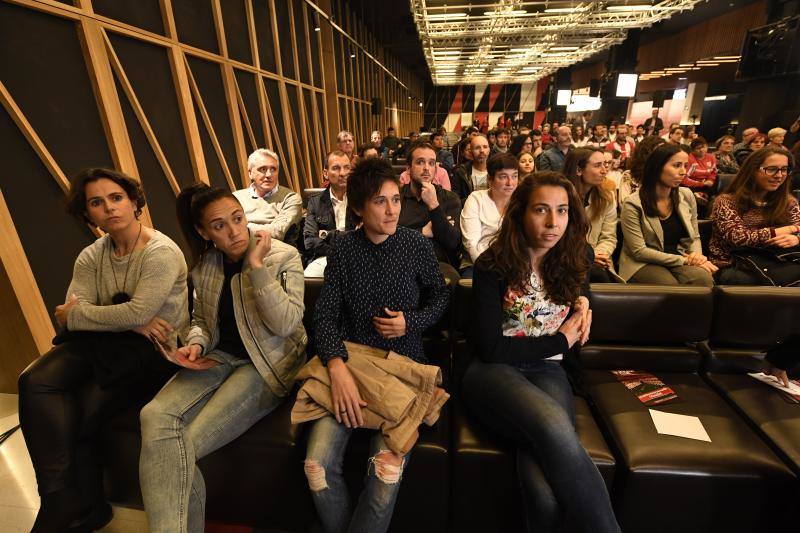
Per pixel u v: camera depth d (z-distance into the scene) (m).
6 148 2.06
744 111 7.34
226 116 4.29
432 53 12.03
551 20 8.64
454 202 2.82
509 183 2.31
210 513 1.40
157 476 1.14
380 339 1.38
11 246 2.00
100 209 1.40
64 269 2.32
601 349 1.62
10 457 1.69
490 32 9.32
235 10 4.49
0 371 2.10
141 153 3.01
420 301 1.50
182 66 3.46
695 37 10.82
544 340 1.35
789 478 1.14
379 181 1.24
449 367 1.75
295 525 1.39
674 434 1.26
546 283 1.39
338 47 8.30
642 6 7.62
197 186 1.42
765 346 1.54
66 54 2.43
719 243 2.41
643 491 1.18
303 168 6.39
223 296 1.44
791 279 2.09
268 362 1.38
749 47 7.03
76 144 2.47
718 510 1.18
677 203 2.30
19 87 2.16
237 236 1.33
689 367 1.60
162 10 3.26
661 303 1.55
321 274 2.28
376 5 9.09
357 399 1.21
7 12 2.10
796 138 5.76
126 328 1.41
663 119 17.31
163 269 1.45
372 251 1.35
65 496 1.27
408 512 1.32
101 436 1.38
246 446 1.30
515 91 22.12
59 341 1.44
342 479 1.21
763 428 1.29
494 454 1.24
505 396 1.22
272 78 5.38
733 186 2.36
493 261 1.37
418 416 1.21
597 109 14.69
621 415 1.35
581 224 1.35
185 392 1.30
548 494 1.09
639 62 14.32
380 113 11.87
